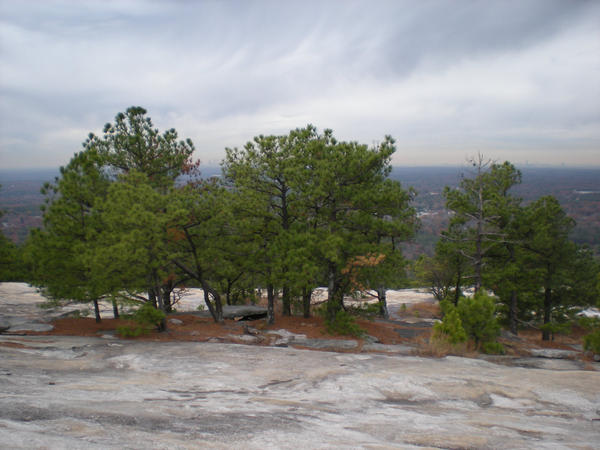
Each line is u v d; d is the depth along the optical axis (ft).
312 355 40.83
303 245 52.65
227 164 59.57
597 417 24.95
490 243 76.48
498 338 59.57
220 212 52.11
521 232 74.18
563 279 72.74
